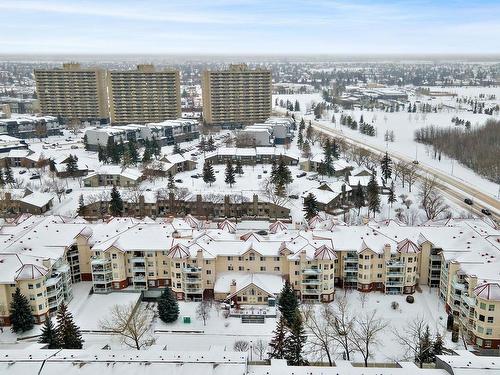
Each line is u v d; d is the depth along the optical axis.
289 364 96.81
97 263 136.62
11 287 122.69
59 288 128.75
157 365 77.88
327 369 79.00
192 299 137.62
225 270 140.25
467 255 129.00
